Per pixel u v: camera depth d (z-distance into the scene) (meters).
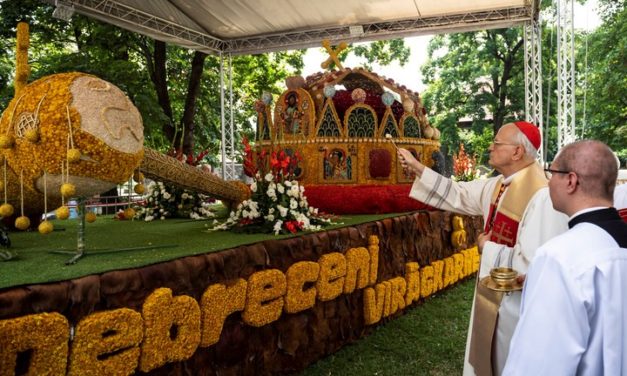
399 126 6.63
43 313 2.31
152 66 14.29
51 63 12.02
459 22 10.62
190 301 3.00
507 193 3.02
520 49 23.72
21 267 2.83
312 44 11.39
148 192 6.42
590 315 1.58
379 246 5.19
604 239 1.66
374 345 4.75
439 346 4.76
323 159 6.33
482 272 2.96
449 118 25.38
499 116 24.53
